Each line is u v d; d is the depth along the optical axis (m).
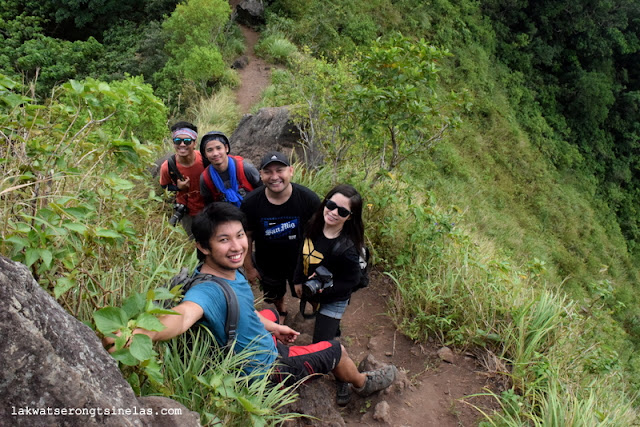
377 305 4.34
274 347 2.54
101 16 18.20
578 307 4.71
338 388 3.12
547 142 22.92
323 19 16.97
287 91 10.46
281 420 2.34
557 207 19.92
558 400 3.06
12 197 2.03
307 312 4.20
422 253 4.59
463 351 3.75
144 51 14.73
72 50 15.98
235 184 3.67
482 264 4.43
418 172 13.66
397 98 4.70
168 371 2.19
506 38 24.75
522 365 3.45
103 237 2.03
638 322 15.09
